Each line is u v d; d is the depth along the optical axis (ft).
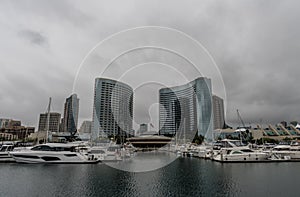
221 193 45.27
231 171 69.62
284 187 50.44
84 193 44.21
